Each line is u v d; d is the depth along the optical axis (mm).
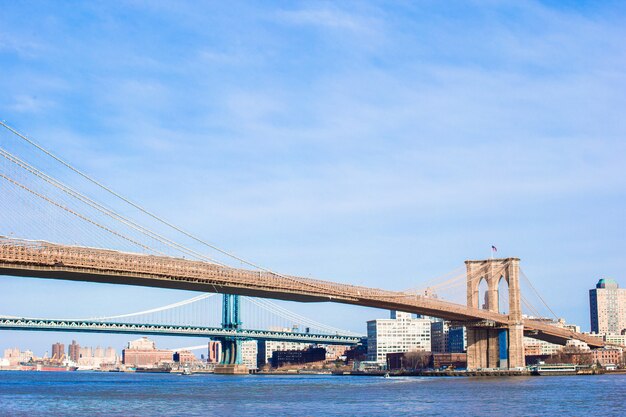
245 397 129250
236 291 149250
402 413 97125
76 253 117438
